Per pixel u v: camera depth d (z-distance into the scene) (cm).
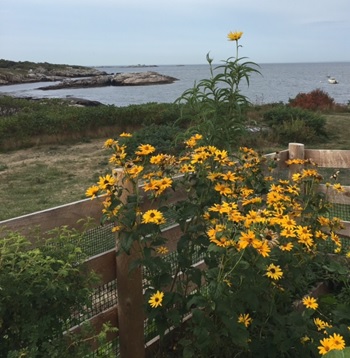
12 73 10662
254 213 216
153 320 240
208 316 213
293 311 248
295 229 229
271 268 214
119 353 265
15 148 1375
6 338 170
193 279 238
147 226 217
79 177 970
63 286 173
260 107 1894
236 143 294
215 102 281
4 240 179
